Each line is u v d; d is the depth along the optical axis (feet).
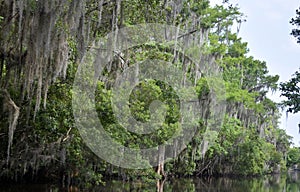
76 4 44.42
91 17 52.85
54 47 44.09
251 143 151.74
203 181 122.11
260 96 147.84
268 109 159.12
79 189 64.44
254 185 120.26
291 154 285.02
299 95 48.42
